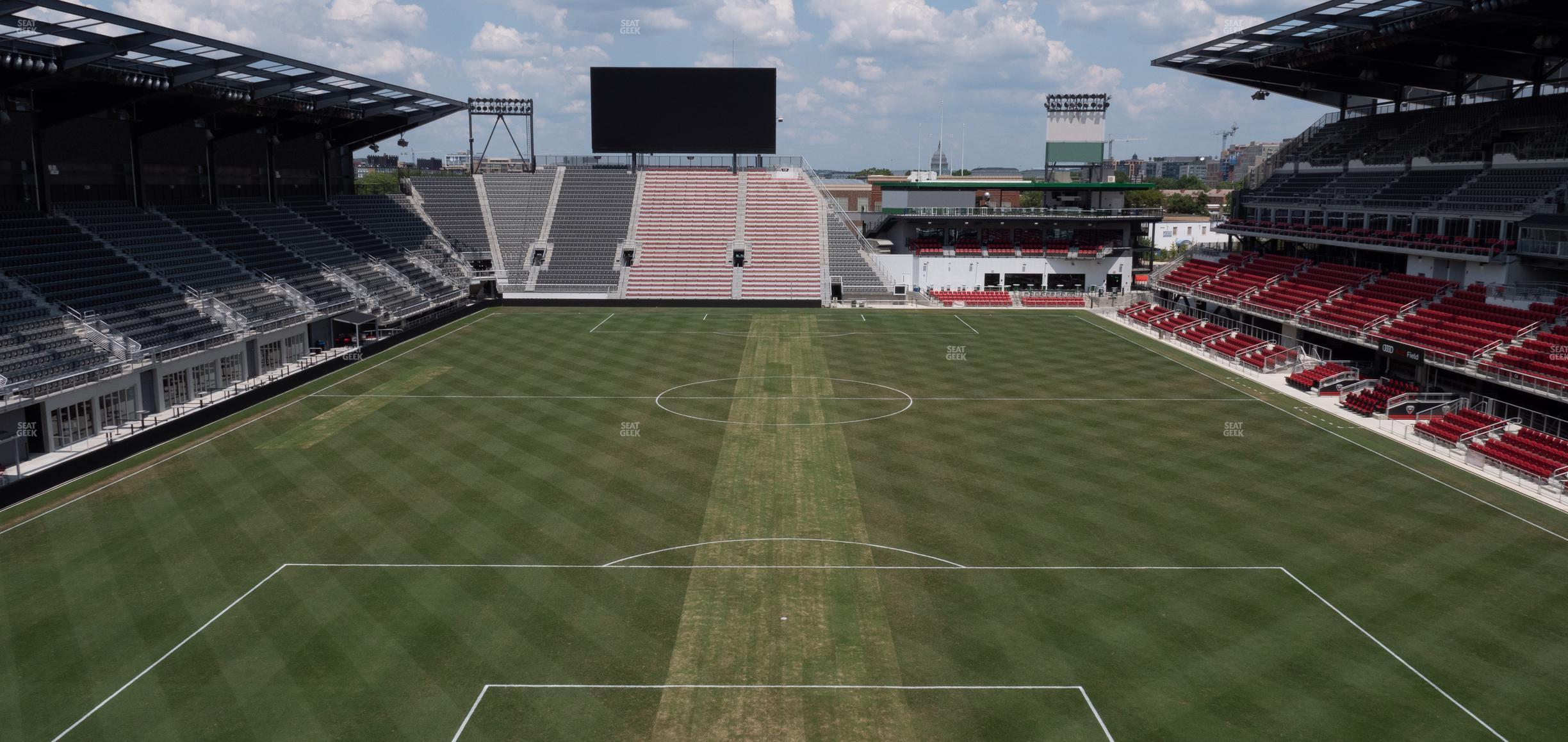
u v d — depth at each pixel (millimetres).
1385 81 71625
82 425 42562
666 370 57531
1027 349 65812
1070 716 21031
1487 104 67375
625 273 92438
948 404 49031
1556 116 58594
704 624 25203
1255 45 66812
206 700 21438
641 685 22266
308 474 37156
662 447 41031
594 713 21109
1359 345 55625
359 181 141500
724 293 90500
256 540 30547
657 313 82375
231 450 40375
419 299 77438
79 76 47344
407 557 29266
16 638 24094
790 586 27500
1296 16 54469
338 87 67562
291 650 23672
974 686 22281
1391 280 61281
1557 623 25172
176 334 51406
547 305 86812
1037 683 22391
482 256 93812
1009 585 27594
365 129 89250
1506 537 31203
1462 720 20812
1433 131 69438
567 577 28047
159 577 27734
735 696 21844
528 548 30031
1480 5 46906
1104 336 71500
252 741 19938
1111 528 31922
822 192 106688
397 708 21188
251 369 56031
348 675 22516
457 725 20609
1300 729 20516
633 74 97812
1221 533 31500
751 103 98375
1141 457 39906
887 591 27203
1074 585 27578
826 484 36344
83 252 54125
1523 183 56844
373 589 27062
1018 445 41656
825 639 24422
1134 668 23031
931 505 34094
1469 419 43375
